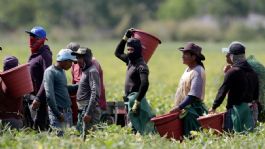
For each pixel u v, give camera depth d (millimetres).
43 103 31578
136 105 30594
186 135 30734
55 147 25719
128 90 31062
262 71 32031
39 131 29766
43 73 32438
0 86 29938
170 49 153250
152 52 32562
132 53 30859
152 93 50312
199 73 31125
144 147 26312
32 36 32500
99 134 28641
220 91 30797
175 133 30594
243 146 27438
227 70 32406
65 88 31000
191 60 31328
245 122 30672
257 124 32188
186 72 31547
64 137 27812
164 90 56156
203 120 30344
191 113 30859
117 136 27625
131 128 30422
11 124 30125
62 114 30766
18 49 129500
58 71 30859
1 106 30078
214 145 27750
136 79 30891
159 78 79188
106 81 66375
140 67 30734
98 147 25688
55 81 30766
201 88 31094
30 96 32250
